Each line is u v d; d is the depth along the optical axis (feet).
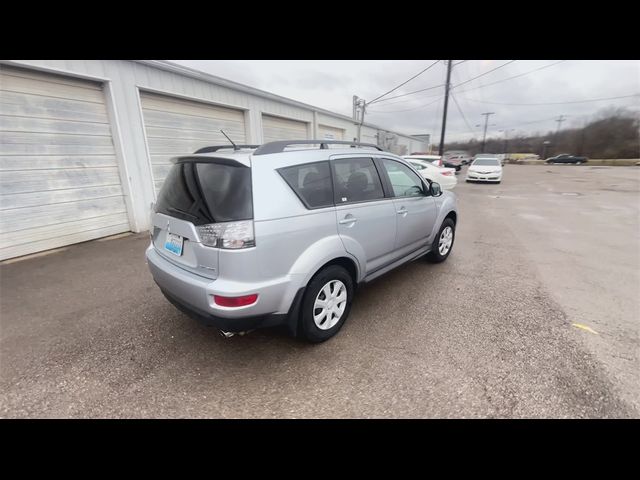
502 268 14.17
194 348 8.51
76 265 14.82
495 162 56.39
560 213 27.40
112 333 9.25
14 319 10.07
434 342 8.66
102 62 17.70
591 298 11.21
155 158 21.67
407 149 118.93
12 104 15.11
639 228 21.63
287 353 8.25
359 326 9.46
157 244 8.76
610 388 6.91
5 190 15.26
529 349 8.30
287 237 7.14
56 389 7.11
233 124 27.76
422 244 12.80
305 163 7.95
